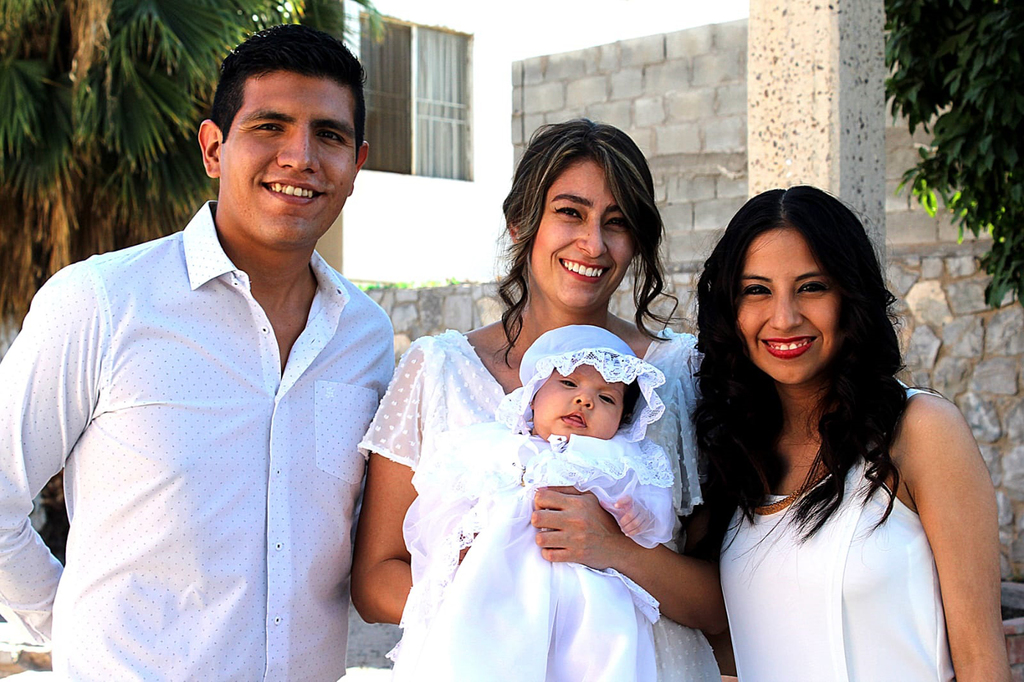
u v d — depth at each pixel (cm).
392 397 283
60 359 251
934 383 687
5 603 272
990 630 227
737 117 811
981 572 229
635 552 255
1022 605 579
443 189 1355
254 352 269
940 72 562
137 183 687
